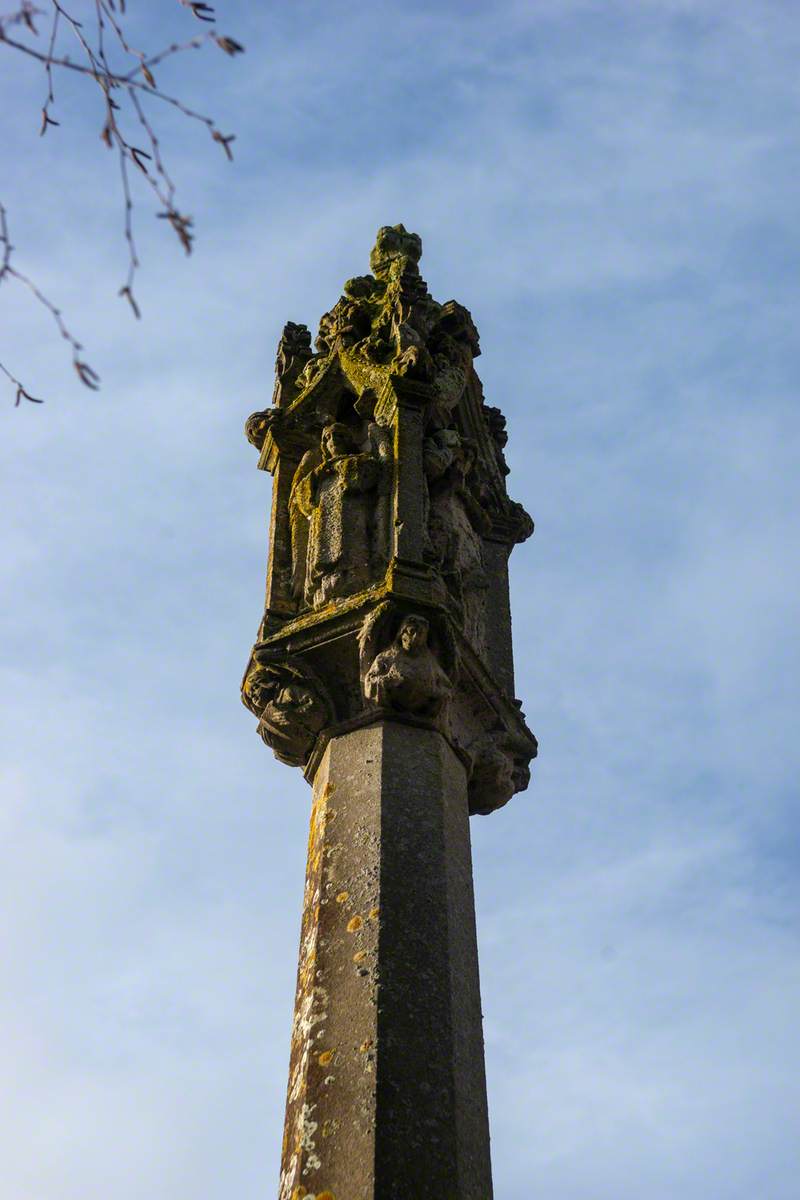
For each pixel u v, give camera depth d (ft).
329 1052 29.07
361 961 30.22
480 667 36.70
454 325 43.32
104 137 15.76
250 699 36.17
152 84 15.90
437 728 34.73
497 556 42.27
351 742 34.42
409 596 34.83
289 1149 28.48
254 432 41.75
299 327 44.19
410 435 38.27
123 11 15.79
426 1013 29.55
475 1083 29.55
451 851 32.76
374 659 34.50
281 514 39.45
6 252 15.42
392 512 36.88
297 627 35.53
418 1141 27.61
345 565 36.14
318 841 32.99
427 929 30.94
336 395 41.45
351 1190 26.94
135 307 15.84
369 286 44.32
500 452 44.45
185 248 15.75
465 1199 27.17
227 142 16.15
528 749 37.96
